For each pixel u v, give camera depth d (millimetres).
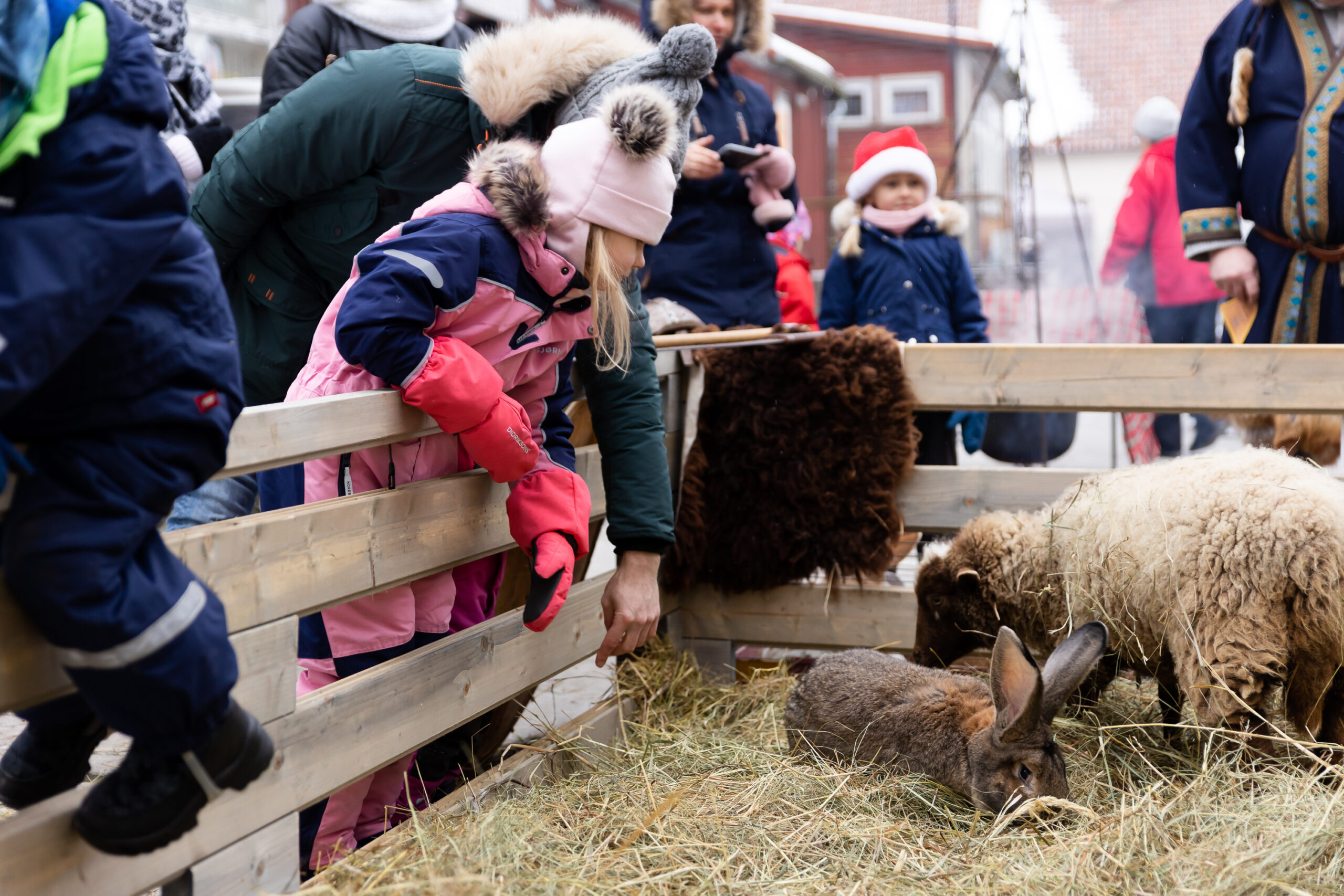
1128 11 19547
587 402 3004
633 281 2809
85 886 1646
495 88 2410
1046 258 12008
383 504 2221
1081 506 3131
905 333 5051
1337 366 3416
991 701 2824
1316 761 2480
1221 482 2758
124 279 1391
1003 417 5922
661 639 3816
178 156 3199
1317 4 4004
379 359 2066
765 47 4562
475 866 2088
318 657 2438
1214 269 4301
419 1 3562
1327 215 3980
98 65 1419
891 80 17844
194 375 1526
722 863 2260
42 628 1432
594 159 2234
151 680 1446
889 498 3793
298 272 2781
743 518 3850
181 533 1809
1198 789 2543
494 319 2244
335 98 2531
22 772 1826
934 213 5176
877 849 2377
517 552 3125
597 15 2635
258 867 1966
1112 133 19156
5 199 1338
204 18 10188
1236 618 2643
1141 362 3574
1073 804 2393
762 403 3799
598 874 2146
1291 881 2086
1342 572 2537
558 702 3762
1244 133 4211
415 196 2641
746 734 3330
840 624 3854
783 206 4383
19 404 1402
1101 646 2594
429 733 2381
